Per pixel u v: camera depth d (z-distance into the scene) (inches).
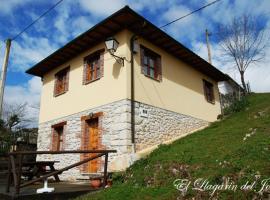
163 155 316.2
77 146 421.4
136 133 370.3
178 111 467.8
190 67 542.9
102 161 374.3
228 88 875.4
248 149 251.1
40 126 522.3
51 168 377.4
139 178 265.7
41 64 511.8
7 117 1025.5
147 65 431.8
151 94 414.9
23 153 245.3
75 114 442.6
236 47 995.3
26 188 292.2
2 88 491.8
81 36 416.5
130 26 401.4
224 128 406.3
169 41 446.0
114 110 378.3
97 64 435.5
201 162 256.4
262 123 358.9
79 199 251.9
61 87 507.8
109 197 236.4
